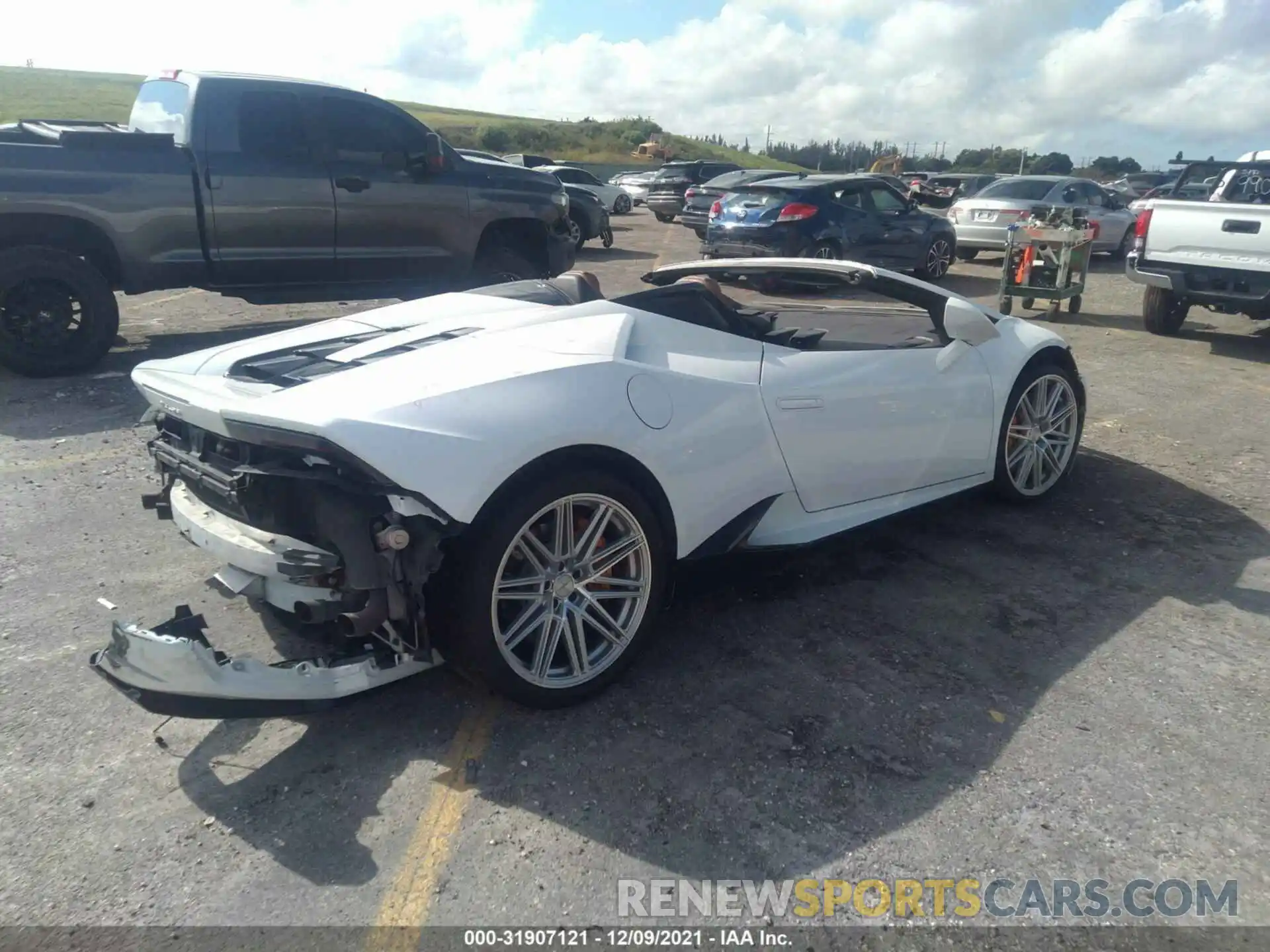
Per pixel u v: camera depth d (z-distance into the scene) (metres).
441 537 2.51
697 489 3.08
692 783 2.56
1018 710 2.92
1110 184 32.06
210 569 3.80
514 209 8.47
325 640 2.89
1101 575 3.90
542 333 3.04
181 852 2.28
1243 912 2.13
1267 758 2.68
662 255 15.31
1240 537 4.30
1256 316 8.23
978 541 4.22
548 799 2.48
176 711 2.35
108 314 6.71
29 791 2.49
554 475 2.68
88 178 6.44
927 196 19.08
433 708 2.90
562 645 2.92
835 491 3.64
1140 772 2.62
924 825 2.40
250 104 7.08
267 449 2.66
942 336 4.27
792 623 3.45
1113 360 7.99
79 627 3.33
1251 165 8.69
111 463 5.01
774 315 4.45
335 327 3.51
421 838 2.34
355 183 7.54
